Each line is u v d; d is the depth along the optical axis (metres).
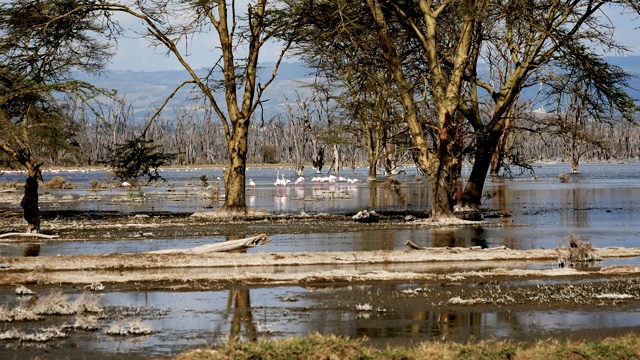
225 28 48.44
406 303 21.06
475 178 51.97
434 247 31.86
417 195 75.06
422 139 45.16
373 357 14.83
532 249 31.36
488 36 49.25
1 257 27.84
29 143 38.34
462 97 44.09
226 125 49.25
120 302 21.38
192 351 15.39
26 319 19.06
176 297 22.06
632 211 53.53
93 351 16.09
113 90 39.69
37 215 37.72
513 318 19.31
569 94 49.66
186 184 103.44
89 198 72.81
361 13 46.09
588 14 45.06
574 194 74.38
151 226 42.31
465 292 22.58
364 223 44.31
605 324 18.72
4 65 43.09
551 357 15.02
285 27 47.72
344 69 47.09
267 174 161.00
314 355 14.80
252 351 14.80
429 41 44.09
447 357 14.84
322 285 23.95
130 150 49.66
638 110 46.19
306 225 43.09
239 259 27.78
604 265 27.89
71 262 26.84
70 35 47.47
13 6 45.06
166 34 47.91
